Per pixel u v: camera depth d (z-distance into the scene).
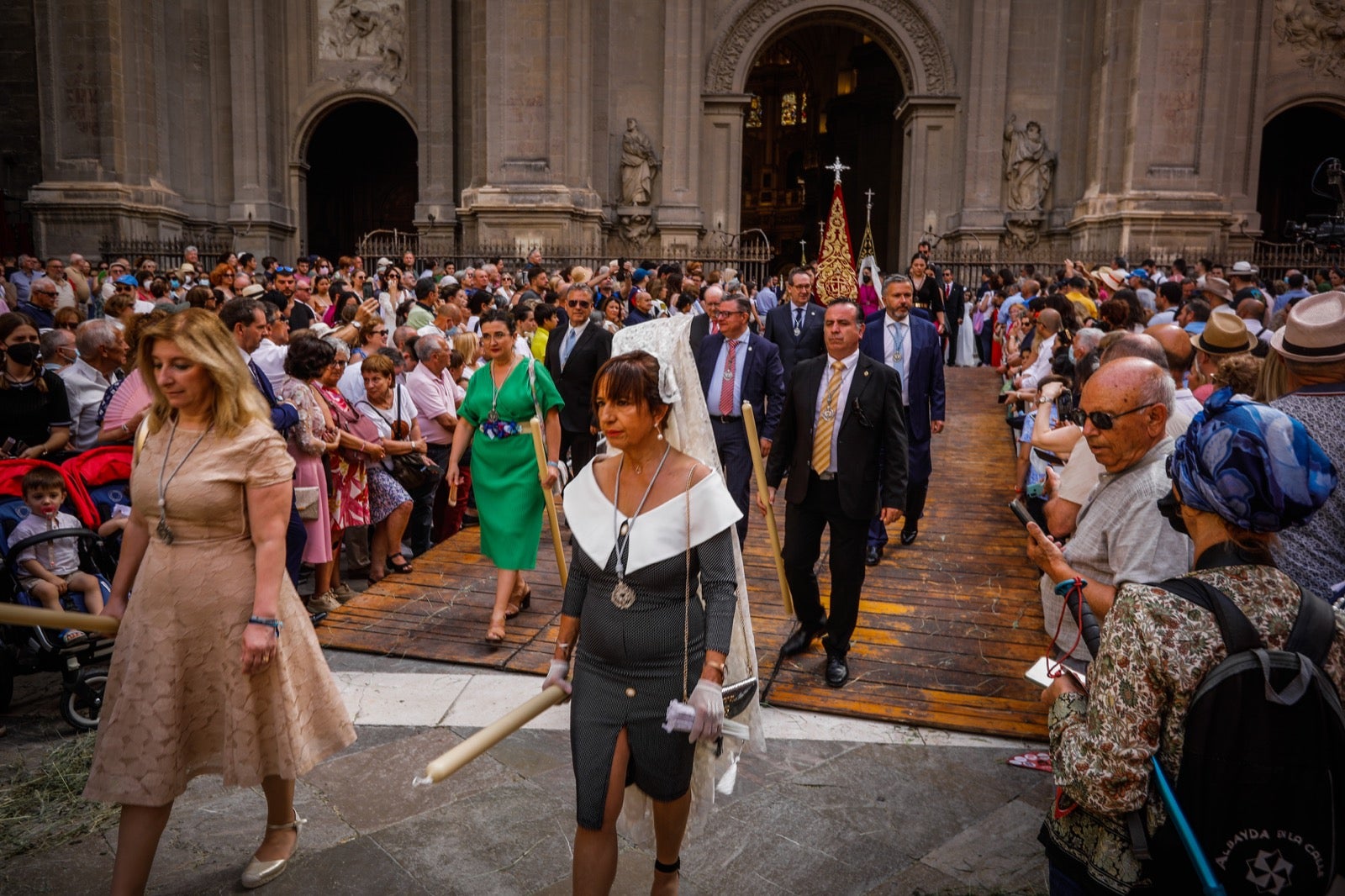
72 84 22.70
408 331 8.80
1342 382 3.03
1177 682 1.89
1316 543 2.84
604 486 2.92
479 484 5.61
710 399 6.35
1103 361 3.93
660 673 2.77
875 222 38.91
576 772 2.76
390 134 32.97
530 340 9.45
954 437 11.30
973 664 5.22
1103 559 3.18
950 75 25.36
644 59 25.25
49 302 11.05
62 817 3.74
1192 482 2.01
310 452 5.76
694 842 3.60
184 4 25.03
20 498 5.03
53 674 5.42
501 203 23.17
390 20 25.80
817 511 5.08
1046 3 24.52
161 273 15.41
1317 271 19.94
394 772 4.10
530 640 5.59
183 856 3.50
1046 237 24.77
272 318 6.86
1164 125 22.02
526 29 23.19
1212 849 1.86
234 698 3.05
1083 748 2.02
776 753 4.27
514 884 3.35
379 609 6.11
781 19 25.42
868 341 7.29
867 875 3.41
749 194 46.59
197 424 3.08
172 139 24.98
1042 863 3.47
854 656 5.32
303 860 3.47
